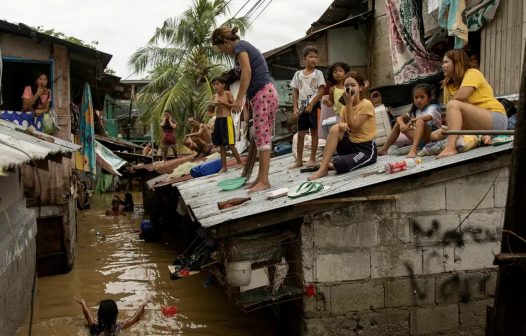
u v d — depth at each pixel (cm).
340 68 670
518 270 304
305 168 657
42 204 814
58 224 841
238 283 452
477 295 495
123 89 1502
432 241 484
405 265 480
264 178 575
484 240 493
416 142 583
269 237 466
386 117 744
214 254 520
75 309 668
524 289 304
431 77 880
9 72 1200
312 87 677
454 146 514
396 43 959
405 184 472
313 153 682
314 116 677
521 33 684
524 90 297
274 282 463
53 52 1070
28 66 1163
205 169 944
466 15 761
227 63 2211
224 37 564
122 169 2375
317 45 1314
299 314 476
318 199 448
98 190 2645
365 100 576
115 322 558
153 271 869
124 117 3275
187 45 2181
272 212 445
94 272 866
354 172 552
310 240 461
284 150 1038
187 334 566
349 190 454
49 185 820
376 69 1260
